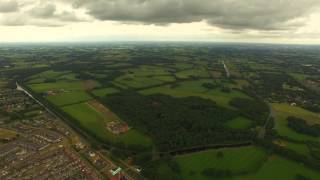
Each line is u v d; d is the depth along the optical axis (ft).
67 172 596.29
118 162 649.20
